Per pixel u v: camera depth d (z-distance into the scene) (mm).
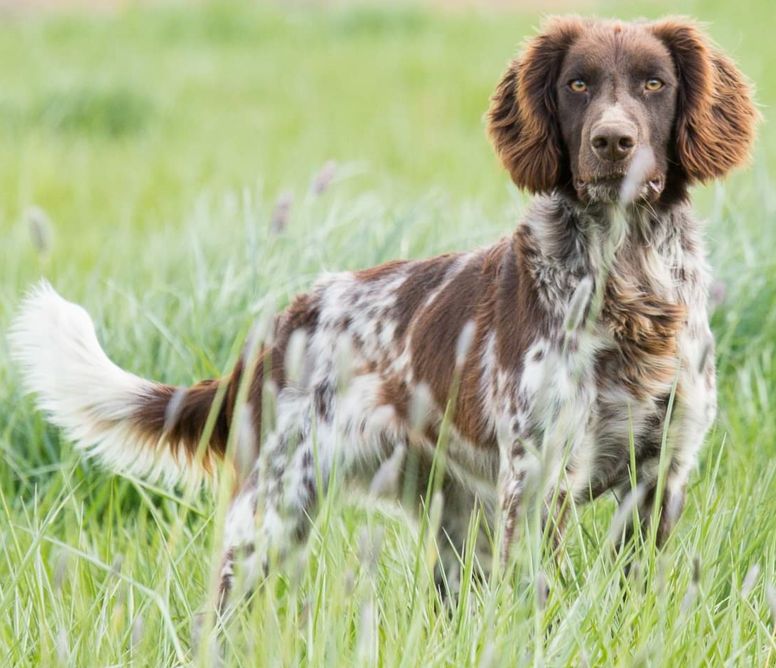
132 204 19844
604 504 8703
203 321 10875
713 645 6434
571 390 7465
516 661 6016
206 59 35719
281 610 7641
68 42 38438
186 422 8641
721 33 32844
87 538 8766
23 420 10312
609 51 7766
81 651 6508
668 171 7934
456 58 34375
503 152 8219
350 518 8312
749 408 10062
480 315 7953
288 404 8430
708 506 7535
